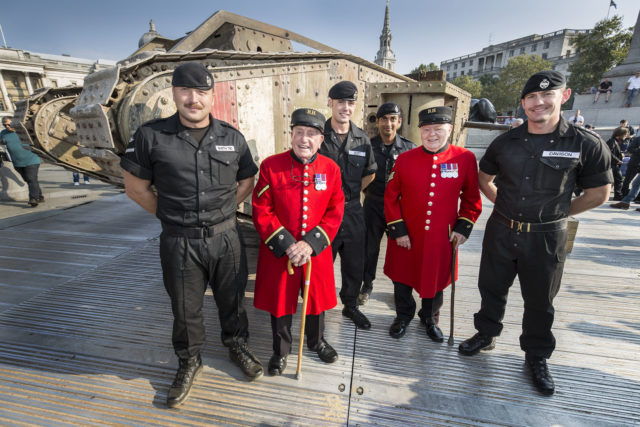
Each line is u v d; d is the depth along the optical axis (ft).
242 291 6.85
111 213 21.16
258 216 6.54
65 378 6.87
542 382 6.60
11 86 113.91
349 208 8.26
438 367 7.30
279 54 10.59
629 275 12.16
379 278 11.98
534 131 6.30
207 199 5.91
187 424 5.85
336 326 8.81
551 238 6.39
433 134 7.34
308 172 6.53
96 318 9.07
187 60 8.68
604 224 19.43
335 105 7.88
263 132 10.48
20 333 8.36
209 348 7.88
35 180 22.79
